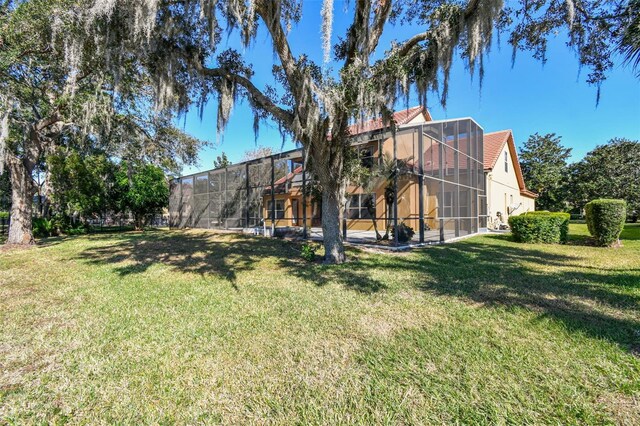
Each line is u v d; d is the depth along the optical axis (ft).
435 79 17.21
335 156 21.59
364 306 12.51
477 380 7.14
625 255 23.71
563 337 9.25
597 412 6.00
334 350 8.79
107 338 9.74
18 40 23.08
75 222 54.49
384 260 23.00
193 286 16.37
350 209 48.60
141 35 15.72
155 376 7.54
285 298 13.88
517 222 33.76
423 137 33.06
